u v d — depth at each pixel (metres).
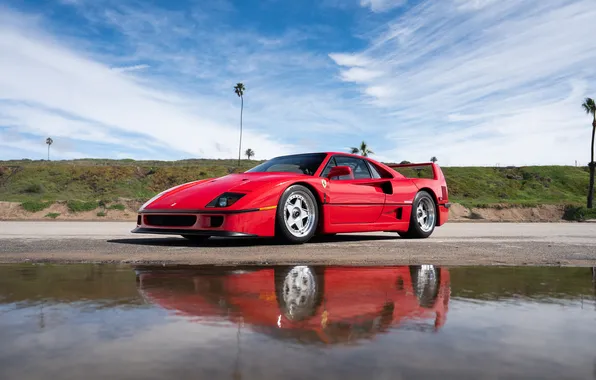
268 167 4.38
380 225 4.39
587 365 0.62
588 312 0.99
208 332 0.78
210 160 73.75
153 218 3.69
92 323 0.85
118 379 0.55
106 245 3.16
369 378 0.55
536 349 0.69
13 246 3.02
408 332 0.79
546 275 1.69
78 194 41.91
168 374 0.57
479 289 1.33
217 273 1.71
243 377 0.55
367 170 4.52
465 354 0.66
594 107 33.69
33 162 60.50
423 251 2.82
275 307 1.02
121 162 68.69
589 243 3.54
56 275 1.61
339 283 1.45
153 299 1.12
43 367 0.59
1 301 1.09
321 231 3.92
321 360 0.62
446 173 51.44
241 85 52.81
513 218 25.91
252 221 3.38
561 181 50.66
